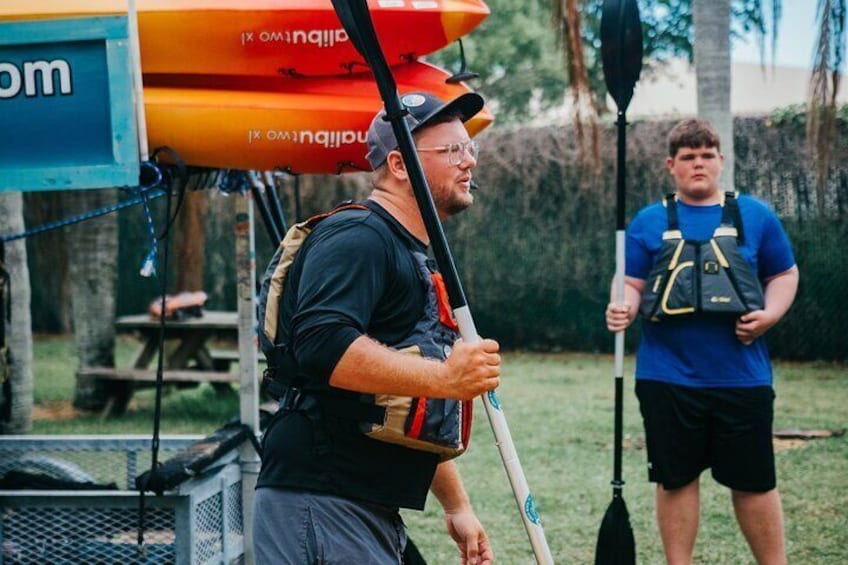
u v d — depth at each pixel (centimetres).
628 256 554
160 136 476
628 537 546
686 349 527
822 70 959
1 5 458
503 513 761
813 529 699
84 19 454
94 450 565
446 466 395
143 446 564
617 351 550
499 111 2372
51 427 1145
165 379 1186
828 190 1465
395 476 344
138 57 456
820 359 1498
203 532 502
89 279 1239
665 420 530
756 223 532
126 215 1928
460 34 497
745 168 1491
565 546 681
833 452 930
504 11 2367
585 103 954
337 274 327
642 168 1585
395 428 336
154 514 490
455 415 345
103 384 1239
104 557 488
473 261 1702
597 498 797
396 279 338
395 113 340
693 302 518
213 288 1883
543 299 1686
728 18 936
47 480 513
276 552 339
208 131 475
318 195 1712
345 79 494
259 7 478
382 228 340
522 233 1678
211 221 1856
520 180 1666
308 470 340
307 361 323
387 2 485
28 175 460
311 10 477
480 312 1716
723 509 759
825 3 938
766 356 537
